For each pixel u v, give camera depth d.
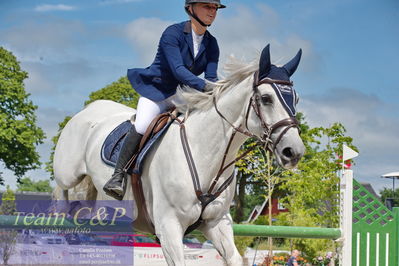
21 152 40.34
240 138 4.89
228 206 5.08
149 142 5.14
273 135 4.35
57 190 6.58
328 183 17.03
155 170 5.07
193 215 4.85
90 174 6.05
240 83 4.78
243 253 15.10
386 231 6.93
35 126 41.16
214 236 5.01
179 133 5.03
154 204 5.04
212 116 4.90
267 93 4.43
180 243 4.81
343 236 6.70
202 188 4.87
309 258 16.67
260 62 4.54
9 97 39.44
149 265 9.75
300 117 24.53
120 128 5.87
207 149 4.88
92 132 6.18
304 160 17.73
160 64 5.45
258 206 36.03
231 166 5.01
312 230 6.47
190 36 5.30
